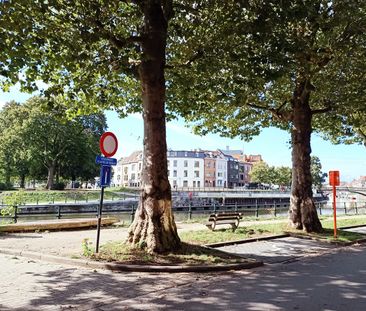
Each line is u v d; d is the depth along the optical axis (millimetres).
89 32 9594
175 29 12234
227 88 12812
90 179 74375
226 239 14109
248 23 11172
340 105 16969
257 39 11195
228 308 6414
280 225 18406
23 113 67500
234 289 7695
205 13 12414
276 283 8258
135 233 10984
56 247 11609
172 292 7426
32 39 9070
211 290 7598
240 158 153500
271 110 18531
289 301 6863
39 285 7750
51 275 8586
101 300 6852
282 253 12406
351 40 14812
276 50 11234
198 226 18812
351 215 30844
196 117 19547
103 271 9070
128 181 135625
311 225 17234
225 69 13422
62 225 16812
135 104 16484
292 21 11375
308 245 14383
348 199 77812
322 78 16844
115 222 19625
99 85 14398
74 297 7004
